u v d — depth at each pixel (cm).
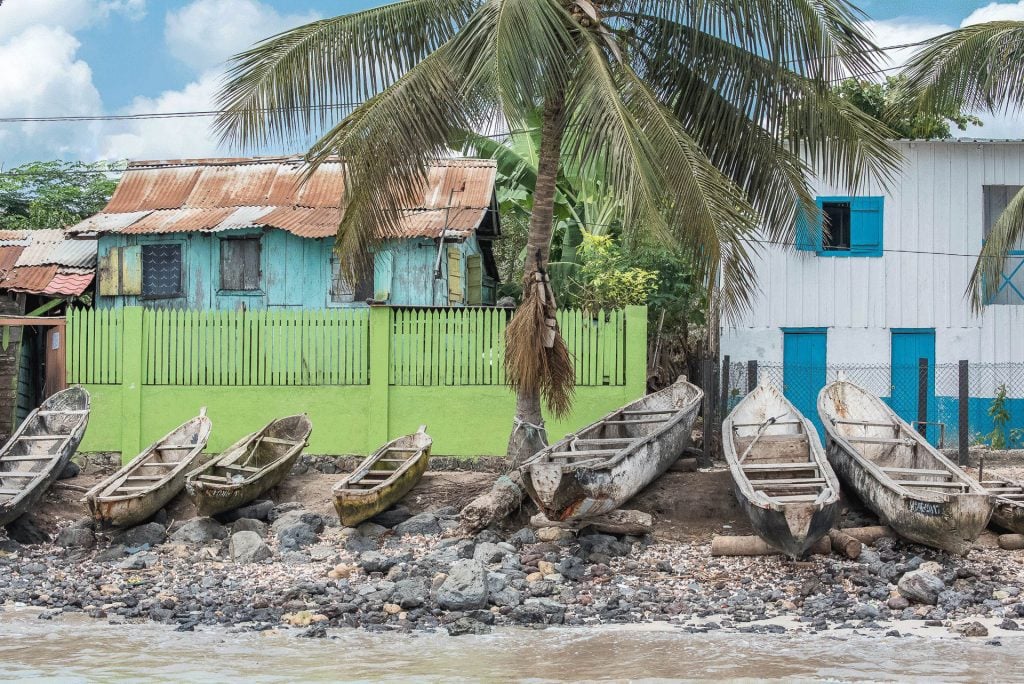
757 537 1347
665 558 1351
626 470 1398
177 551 1426
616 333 1762
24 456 1636
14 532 1507
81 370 1859
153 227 2130
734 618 1094
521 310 1494
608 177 1233
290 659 929
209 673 881
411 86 1373
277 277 2134
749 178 1524
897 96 1634
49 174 3191
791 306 2233
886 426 1634
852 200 2233
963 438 1827
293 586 1234
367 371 1814
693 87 1510
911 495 1281
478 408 1783
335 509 1588
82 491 1706
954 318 2211
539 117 2338
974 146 2225
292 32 1442
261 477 1582
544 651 958
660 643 988
